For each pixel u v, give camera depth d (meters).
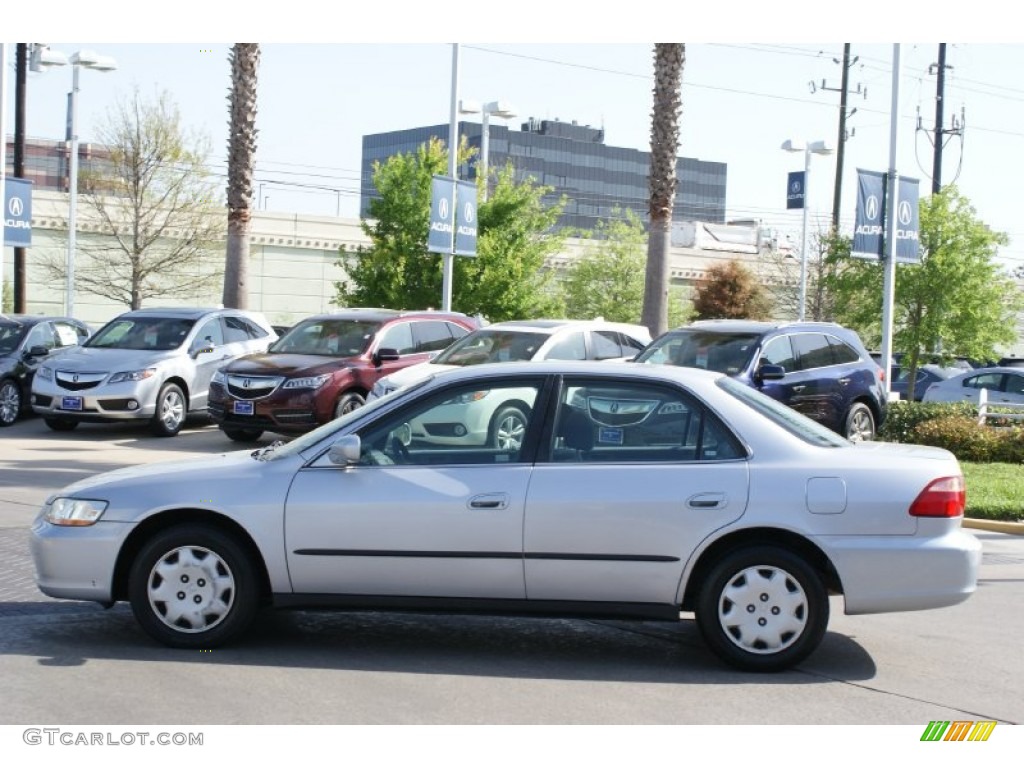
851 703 6.29
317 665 6.77
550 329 17.56
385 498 6.77
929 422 19.09
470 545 6.71
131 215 39.50
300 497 6.82
